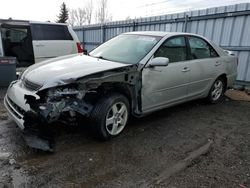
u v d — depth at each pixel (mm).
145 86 3611
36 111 2863
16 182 2361
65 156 2889
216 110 4992
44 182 2387
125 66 3330
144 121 4160
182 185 2443
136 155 2994
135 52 3881
